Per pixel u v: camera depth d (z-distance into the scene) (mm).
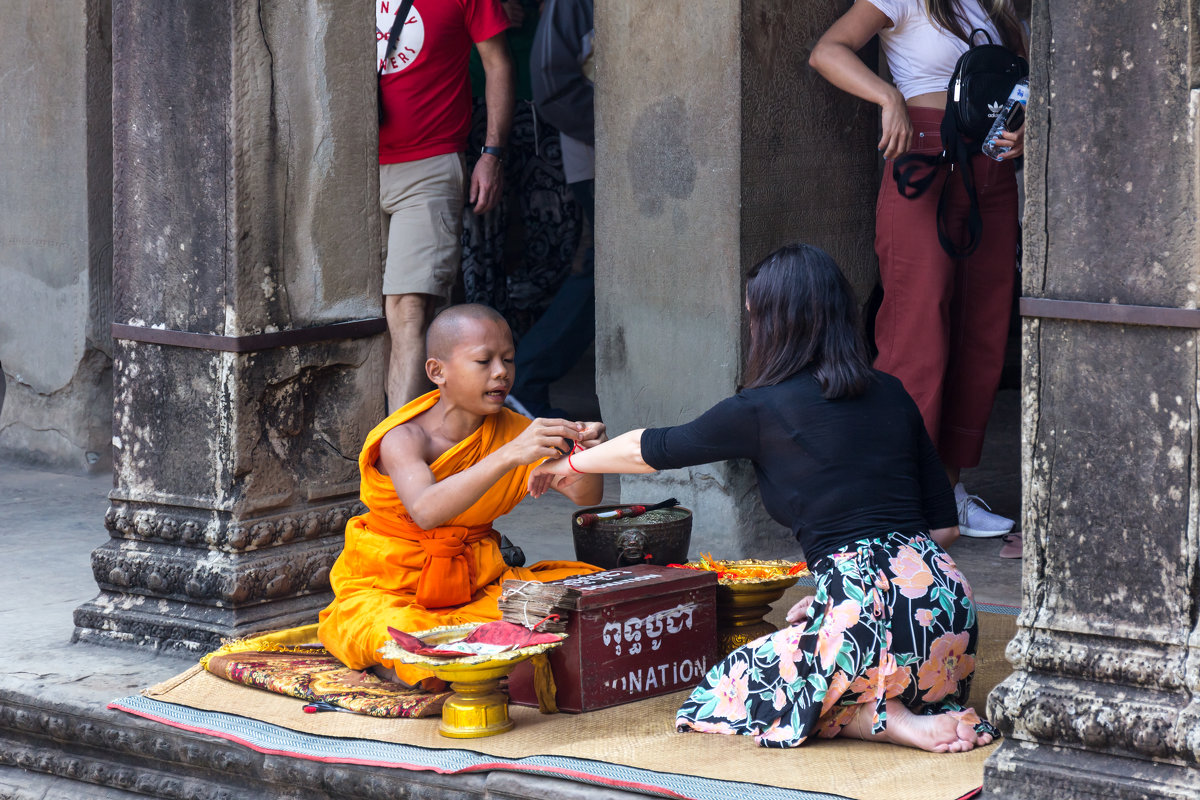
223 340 3883
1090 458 2768
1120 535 2750
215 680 3734
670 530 4000
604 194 5355
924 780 2928
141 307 4051
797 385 3242
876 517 3205
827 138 5281
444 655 3242
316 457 4145
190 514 4027
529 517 5605
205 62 3848
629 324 5359
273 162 3924
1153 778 2688
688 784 2936
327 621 3752
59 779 3750
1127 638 2746
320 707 3502
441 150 5598
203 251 3918
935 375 4949
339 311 4148
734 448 3279
